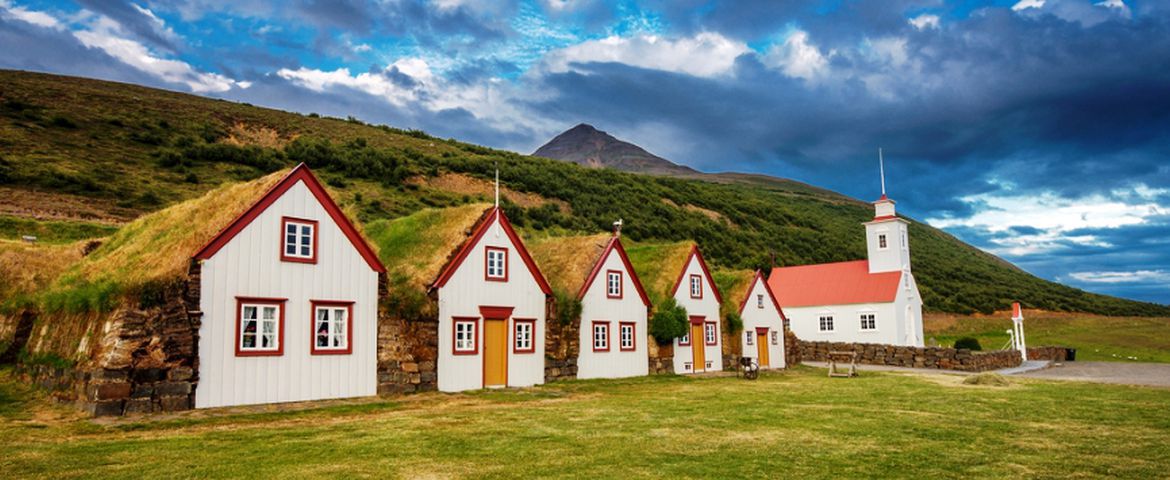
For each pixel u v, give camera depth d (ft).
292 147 288.71
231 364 62.69
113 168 217.56
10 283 83.41
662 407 66.18
